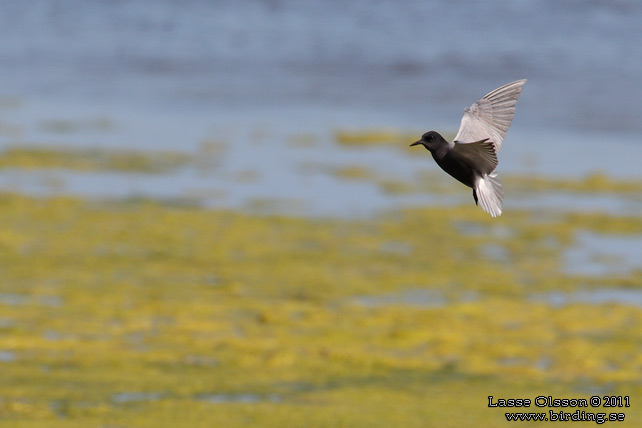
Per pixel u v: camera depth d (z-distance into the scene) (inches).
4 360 614.9
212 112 1647.4
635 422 560.7
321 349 648.4
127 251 845.2
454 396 585.9
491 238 914.1
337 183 1117.1
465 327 694.5
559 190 1105.4
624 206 1038.4
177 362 623.2
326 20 3122.5
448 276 805.2
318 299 742.5
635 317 719.1
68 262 810.2
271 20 3117.6
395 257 850.8
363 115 1660.9
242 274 794.2
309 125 1539.1
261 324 689.6
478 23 2999.5
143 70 2149.4
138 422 536.7
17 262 804.0
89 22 3011.8
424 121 1619.1
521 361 641.6
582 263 850.1
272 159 1251.2
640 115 1617.9
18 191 1034.7
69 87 1893.5
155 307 714.2
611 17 3100.4
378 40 2645.2
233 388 586.9
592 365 635.5
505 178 1155.9
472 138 263.0
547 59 2285.9
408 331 679.1
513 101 266.7
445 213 991.0
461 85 1983.3
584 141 1411.2
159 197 1035.3
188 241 879.1
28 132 1405.0
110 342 650.2
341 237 903.7
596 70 2110.0
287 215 975.0
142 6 3459.6
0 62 2204.7
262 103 1752.0
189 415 548.7
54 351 631.8
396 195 1064.2
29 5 3380.9
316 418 549.3
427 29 2869.1
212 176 1142.3
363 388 593.3
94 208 979.3
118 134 1411.2
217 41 2645.2
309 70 2166.6
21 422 530.0
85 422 534.3
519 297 759.1
